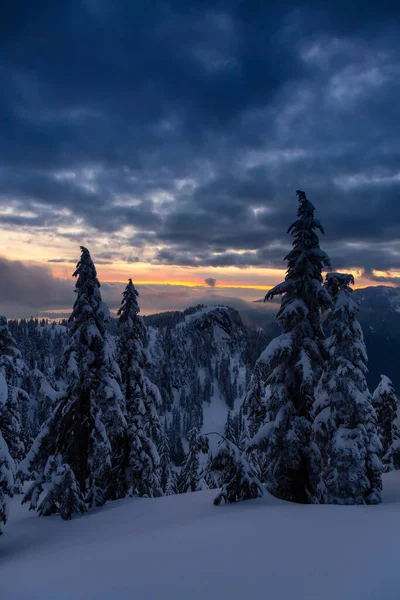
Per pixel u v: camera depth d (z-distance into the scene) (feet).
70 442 66.03
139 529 42.57
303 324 57.00
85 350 67.21
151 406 80.07
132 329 79.77
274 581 19.84
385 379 100.07
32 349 353.51
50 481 62.90
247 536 28.58
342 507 38.83
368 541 24.95
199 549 26.05
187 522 40.01
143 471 74.49
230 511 44.19
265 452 57.00
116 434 71.05
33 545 44.93
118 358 78.79
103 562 25.35
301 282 59.11
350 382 58.34
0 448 46.93
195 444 52.95
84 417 67.05
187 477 110.93
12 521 59.77
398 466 96.48
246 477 49.57
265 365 55.93
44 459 66.59
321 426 60.23
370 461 56.65
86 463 66.54
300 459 54.24
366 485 54.13
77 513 58.18
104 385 67.21
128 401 78.23
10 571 26.71
